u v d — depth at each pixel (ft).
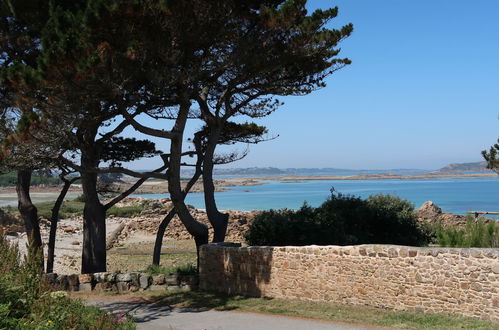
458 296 39.47
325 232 68.49
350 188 515.09
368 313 42.57
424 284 41.47
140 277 60.44
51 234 69.72
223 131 70.74
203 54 52.80
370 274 45.03
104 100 50.01
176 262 90.68
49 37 41.70
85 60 39.86
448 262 40.19
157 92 51.47
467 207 256.73
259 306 48.62
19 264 34.04
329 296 47.93
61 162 55.88
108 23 41.81
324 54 57.93
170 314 46.91
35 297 26.53
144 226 136.36
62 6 47.42
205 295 55.57
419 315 40.29
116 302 53.88
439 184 617.62
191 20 46.11
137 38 44.68
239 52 51.24
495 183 636.07
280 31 51.24
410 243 76.89
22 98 44.47
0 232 37.32
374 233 77.66
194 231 62.23
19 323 22.26
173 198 59.36
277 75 59.00
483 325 35.91
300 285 50.24
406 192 408.26
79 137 58.90
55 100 45.14
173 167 57.98
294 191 479.82
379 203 80.43
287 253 51.55
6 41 51.06
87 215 64.59
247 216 133.49
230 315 45.37
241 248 55.67
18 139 42.83
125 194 66.90
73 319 23.73
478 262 38.52
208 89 62.85
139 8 41.88
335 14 50.67
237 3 49.06
